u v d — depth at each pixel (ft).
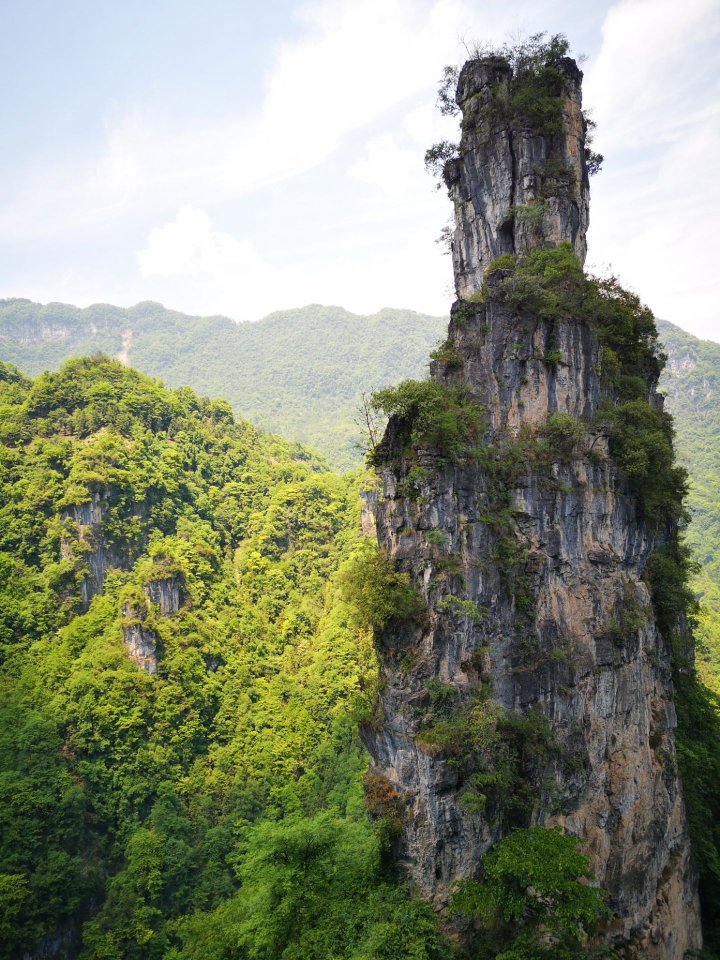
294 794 235.20
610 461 110.42
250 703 276.62
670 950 106.83
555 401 107.45
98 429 343.46
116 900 199.31
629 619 108.88
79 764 228.63
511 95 129.49
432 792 83.56
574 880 78.59
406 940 79.15
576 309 110.93
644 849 107.24
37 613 276.21
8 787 205.46
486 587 93.45
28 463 312.09
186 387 460.55
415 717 85.20
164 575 281.95
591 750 101.30
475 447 95.91
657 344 135.03
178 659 264.72
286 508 379.35
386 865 87.45
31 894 185.68
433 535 88.07
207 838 221.66
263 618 320.50
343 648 283.59
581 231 132.77
